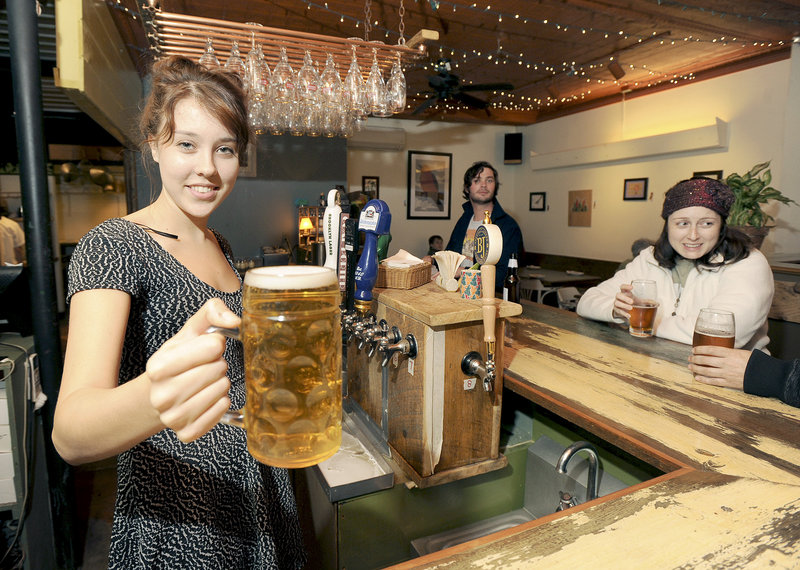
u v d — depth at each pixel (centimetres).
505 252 340
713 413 112
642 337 179
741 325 161
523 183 747
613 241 608
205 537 81
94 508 249
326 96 279
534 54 450
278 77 262
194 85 78
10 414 168
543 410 149
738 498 78
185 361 45
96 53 227
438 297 125
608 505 77
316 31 390
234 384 89
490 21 369
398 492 124
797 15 356
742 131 465
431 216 710
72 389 56
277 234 487
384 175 675
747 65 457
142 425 49
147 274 75
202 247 92
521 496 148
